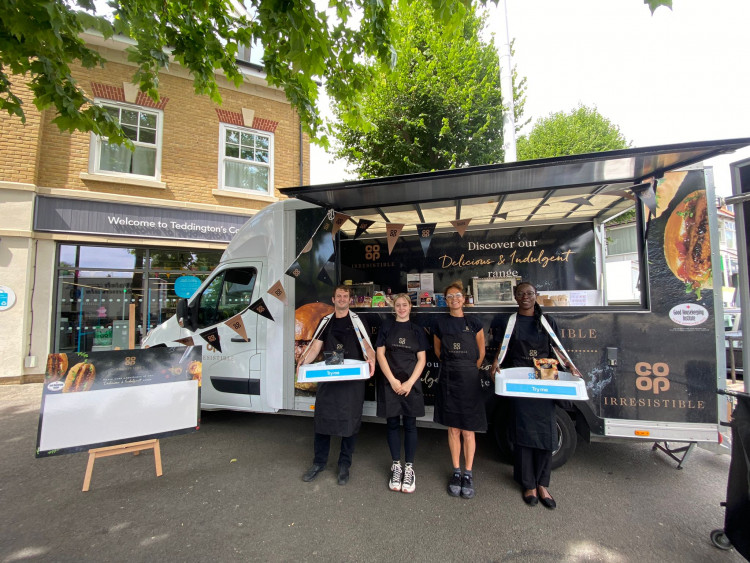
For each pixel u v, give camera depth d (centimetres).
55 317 730
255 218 446
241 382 428
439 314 371
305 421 500
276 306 416
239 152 927
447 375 314
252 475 346
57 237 721
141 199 795
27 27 267
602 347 325
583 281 480
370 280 525
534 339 312
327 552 239
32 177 704
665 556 235
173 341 473
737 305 971
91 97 775
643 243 327
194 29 375
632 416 318
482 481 334
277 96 969
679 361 311
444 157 948
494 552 239
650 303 318
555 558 234
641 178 307
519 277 475
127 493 314
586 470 357
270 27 309
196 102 875
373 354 339
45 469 359
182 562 230
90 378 322
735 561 230
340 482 328
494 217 464
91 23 295
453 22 317
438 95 879
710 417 304
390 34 362
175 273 840
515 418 301
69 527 266
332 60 388
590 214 458
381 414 328
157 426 344
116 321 783
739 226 275
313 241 410
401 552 240
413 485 315
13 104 325
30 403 571
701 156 260
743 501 221
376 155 1024
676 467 362
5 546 245
